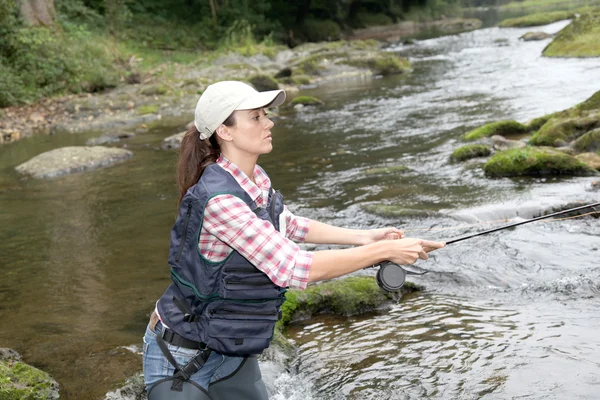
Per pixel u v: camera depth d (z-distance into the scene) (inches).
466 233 225.3
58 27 765.3
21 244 259.4
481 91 540.7
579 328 156.3
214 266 92.3
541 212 236.7
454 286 189.3
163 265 222.8
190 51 1047.6
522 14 1717.5
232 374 100.1
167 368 96.6
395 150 368.2
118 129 531.8
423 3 1818.4
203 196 92.0
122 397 141.3
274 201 99.9
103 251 242.5
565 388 132.0
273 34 1286.9
